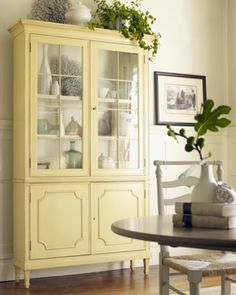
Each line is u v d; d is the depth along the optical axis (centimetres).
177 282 348
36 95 337
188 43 449
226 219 142
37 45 338
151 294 315
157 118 426
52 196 338
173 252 425
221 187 158
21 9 372
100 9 392
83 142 354
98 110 361
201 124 176
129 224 157
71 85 352
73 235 344
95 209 353
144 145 379
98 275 373
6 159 364
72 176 347
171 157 434
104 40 363
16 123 351
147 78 382
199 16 456
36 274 365
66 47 350
